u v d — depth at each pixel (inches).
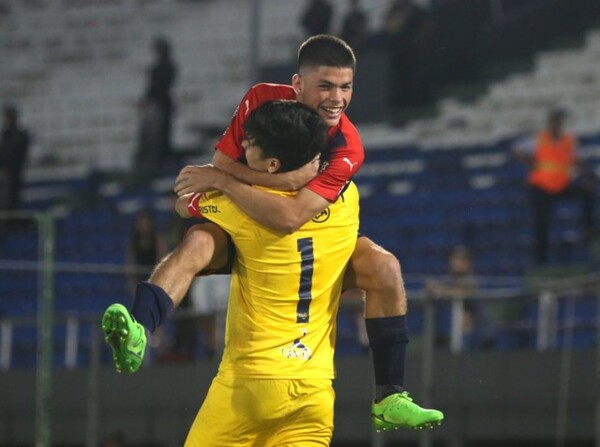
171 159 1691.7
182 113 1804.9
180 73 1833.2
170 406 1030.4
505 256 1311.5
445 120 1561.3
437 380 984.9
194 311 992.9
